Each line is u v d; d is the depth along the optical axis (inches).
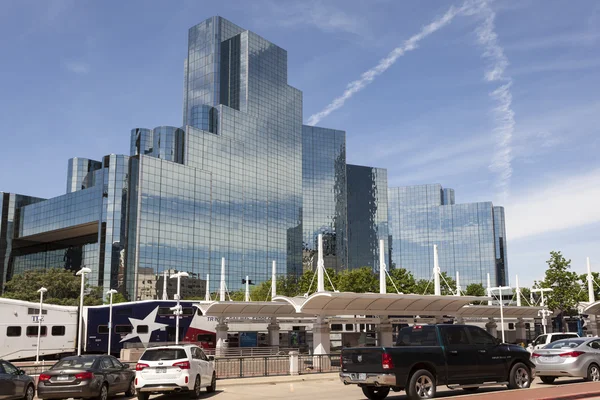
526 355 818.2
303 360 1547.7
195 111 6289.4
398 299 1715.1
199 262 5511.8
